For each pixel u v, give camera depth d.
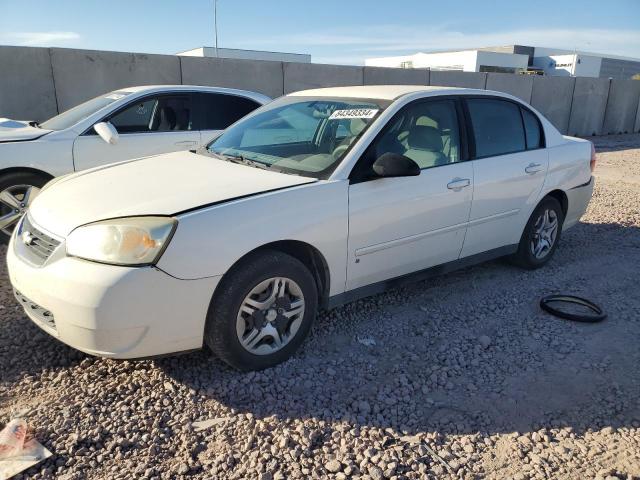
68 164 5.84
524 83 18.98
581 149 5.37
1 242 5.57
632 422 2.95
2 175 5.48
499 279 4.97
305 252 3.46
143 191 3.20
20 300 3.21
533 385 3.29
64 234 2.92
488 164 4.36
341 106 4.06
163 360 3.36
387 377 3.32
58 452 2.55
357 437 2.76
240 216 3.00
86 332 2.75
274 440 2.71
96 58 11.33
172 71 12.28
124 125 6.33
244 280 3.03
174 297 2.81
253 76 13.47
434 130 4.07
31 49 10.64
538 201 4.90
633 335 3.96
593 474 2.56
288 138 4.05
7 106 10.62
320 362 3.44
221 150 4.21
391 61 65.06
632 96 22.53
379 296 4.48
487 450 2.72
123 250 2.74
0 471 2.41
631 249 6.03
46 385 3.09
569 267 5.37
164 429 2.76
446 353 3.62
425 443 2.75
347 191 3.44
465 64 53.44
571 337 3.90
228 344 3.08
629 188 9.75
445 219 4.06
